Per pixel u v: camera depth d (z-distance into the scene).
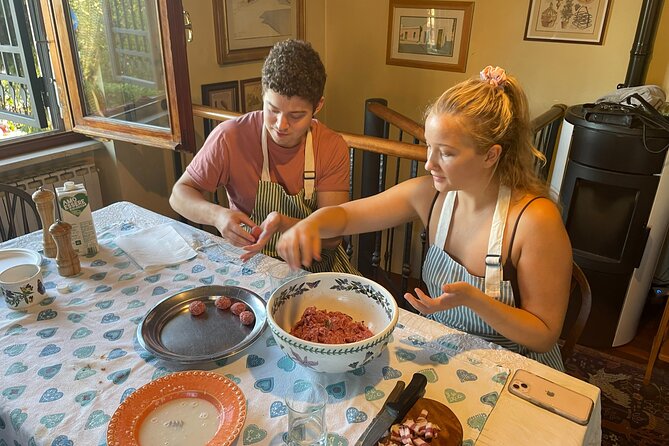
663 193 2.20
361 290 1.10
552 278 1.12
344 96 3.66
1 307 1.20
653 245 2.33
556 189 2.45
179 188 1.52
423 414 0.87
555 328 1.12
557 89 2.89
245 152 1.51
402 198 1.34
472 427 0.87
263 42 3.05
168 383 0.93
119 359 1.03
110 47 2.12
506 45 2.96
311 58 1.31
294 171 1.52
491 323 1.06
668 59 2.51
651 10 2.39
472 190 1.15
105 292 1.26
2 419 0.91
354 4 3.38
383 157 2.13
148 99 2.10
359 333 1.00
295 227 1.19
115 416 0.86
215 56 2.83
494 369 1.00
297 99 1.29
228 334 1.10
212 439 0.83
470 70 3.12
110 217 1.67
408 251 2.26
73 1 2.11
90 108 2.32
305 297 1.11
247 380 0.98
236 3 2.82
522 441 0.85
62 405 0.91
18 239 1.52
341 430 0.87
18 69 2.41
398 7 3.22
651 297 2.81
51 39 2.20
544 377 0.98
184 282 1.31
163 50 1.88
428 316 1.33
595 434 0.96
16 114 2.54
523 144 1.13
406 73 3.35
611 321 2.48
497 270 1.15
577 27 2.72
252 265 1.38
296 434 0.83
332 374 0.99
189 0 2.60
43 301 1.22
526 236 1.12
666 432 2.00
